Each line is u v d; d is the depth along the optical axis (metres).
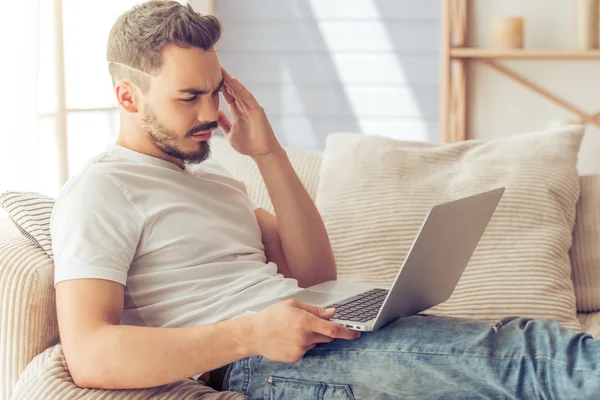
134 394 1.33
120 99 1.58
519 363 1.30
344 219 2.03
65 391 1.31
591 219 2.04
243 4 3.99
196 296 1.53
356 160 2.12
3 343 1.50
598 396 1.21
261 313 1.36
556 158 2.05
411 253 1.31
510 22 3.30
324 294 1.61
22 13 2.52
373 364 1.38
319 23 3.95
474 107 3.60
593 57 3.25
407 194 2.03
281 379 1.44
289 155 2.27
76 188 1.47
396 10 3.88
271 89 4.04
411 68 3.91
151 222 1.52
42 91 2.75
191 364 1.33
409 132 3.96
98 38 3.09
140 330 1.33
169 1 1.60
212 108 1.56
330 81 3.99
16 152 2.52
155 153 1.62
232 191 1.75
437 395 1.35
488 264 1.91
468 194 2.01
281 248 1.86
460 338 1.36
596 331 1.82
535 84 3.52
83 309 1.35
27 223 1.61
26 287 1.50
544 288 1.87
